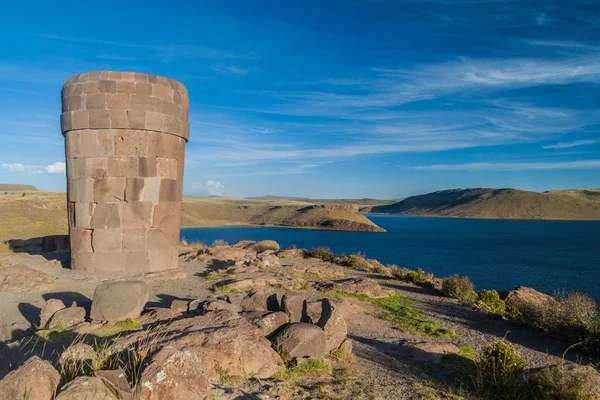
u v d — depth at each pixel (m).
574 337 10.44
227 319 7.34
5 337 7.63
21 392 4.28
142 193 14.16
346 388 6.25
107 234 13.99
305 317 8.41
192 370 4.98
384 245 93.31
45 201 69.94
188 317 7.80
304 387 6.09
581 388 6.43
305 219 169.75
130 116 13.77
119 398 4.50
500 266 60.12
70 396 4.15
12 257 17.39
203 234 110.06
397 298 14.71
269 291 9.25
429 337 10.28
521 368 7.34
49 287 11.62
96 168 13.88
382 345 9.27
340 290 14.27
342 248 83.69
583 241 109.88
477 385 6.96
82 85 13.72
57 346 6.83
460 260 67.06
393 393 6.36
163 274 13.95
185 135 15.27
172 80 14.67
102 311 8.11
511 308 14.12
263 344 6.66
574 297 13.82
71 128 13.89
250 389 5.68
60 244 20.11
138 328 7.79
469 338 10.52
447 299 15.28
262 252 21.50
